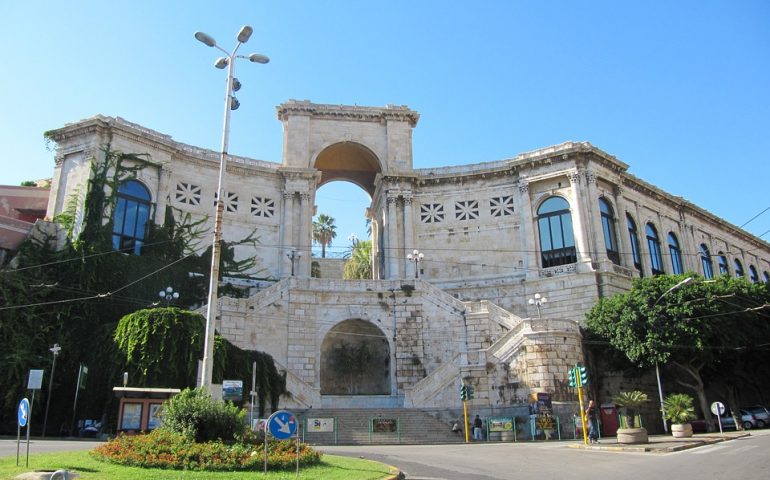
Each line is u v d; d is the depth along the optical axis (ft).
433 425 104.37
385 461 60.75
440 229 169.99
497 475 49.65
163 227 145.18
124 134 142.72
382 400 125.49
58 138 142.41
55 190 138.72
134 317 100.22
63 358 111.96
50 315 114.83
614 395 123.34
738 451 66.03
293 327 129.29
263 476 40.93
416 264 148.87
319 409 107.34
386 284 137.28
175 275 139.64
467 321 132.26
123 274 131.03
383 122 180.65
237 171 164.04
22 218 161.07
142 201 144.97
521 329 114.21
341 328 136.87
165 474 40.29
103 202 134.51
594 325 126.00
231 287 148.36
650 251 180.86
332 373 137.80
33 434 103.45
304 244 162.81
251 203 163.94
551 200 162.40
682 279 122.42
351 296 135.03
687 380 137.69
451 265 166.20
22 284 111.96
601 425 110.93
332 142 176.55
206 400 53.36
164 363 96.89
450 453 70.54
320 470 45.88
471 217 169.17
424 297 136.67
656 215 188.55
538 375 108.58
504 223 165.78
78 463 44.21
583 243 152.05
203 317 104.73
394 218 168.25
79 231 129.80
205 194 158.40
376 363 139.64
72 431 98.94
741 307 122.52
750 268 239.09
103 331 110.22
